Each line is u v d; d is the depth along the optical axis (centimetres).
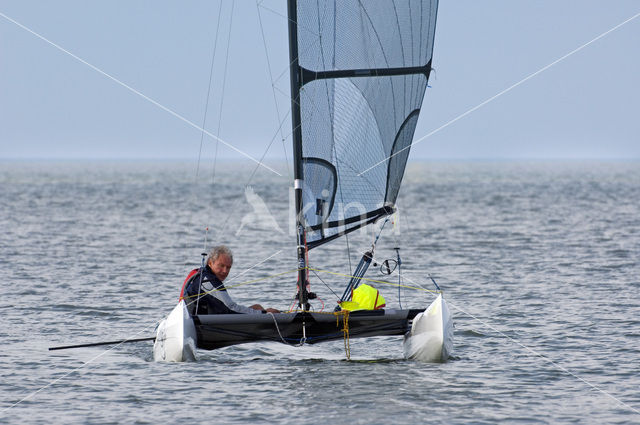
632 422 2948
